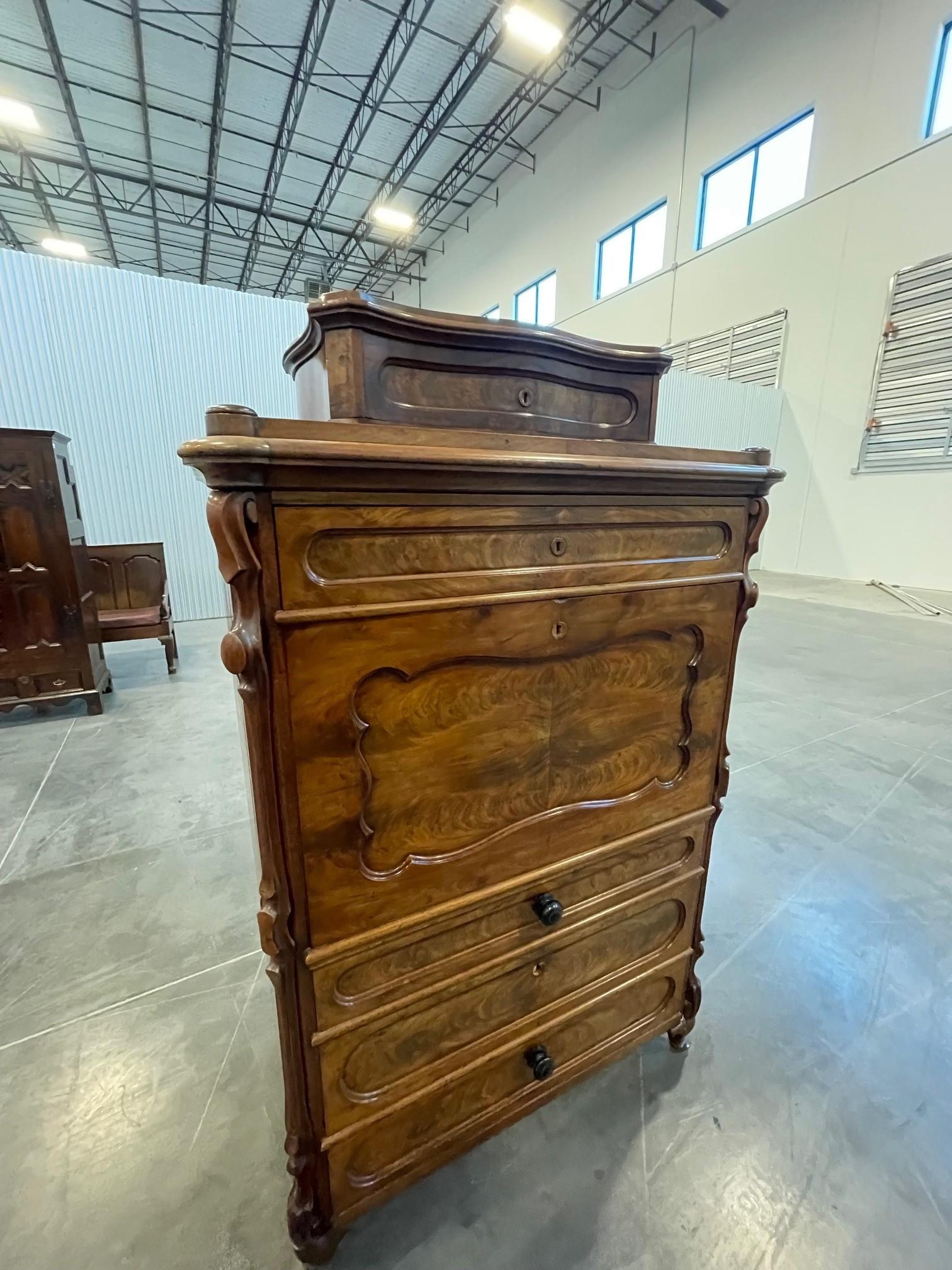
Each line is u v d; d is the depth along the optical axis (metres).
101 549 3.50
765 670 3.51
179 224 8.40
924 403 5.26
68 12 5.11
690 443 6.12
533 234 8.55
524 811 0.80
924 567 5.50
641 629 0.83
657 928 1.03
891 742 2.54
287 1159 0.94
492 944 0.82
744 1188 0.91
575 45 6.53
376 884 0.69
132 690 3.26
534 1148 0.97
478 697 0.72
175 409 4.52
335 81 6.13
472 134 7.27
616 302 7.70
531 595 0.71
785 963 1.36
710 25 5.99
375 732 0.65
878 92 5.01
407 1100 0.80
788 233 5.89
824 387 5.95
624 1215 0.87
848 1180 0.92
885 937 1.44
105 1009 1.22
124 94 6.17
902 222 5.07
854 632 4.33
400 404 0.73
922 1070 1.11
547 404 0.85
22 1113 1.01
